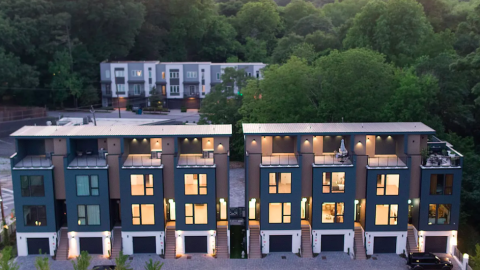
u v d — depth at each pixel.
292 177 41.94
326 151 44.94
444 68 60.66
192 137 42.53
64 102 102.62
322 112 57.78
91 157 43.62
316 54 79.31
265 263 41.56
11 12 92.12
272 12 123.06
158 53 111.31
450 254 43.16
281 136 44.25
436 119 57.06
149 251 43.09
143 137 41.75
